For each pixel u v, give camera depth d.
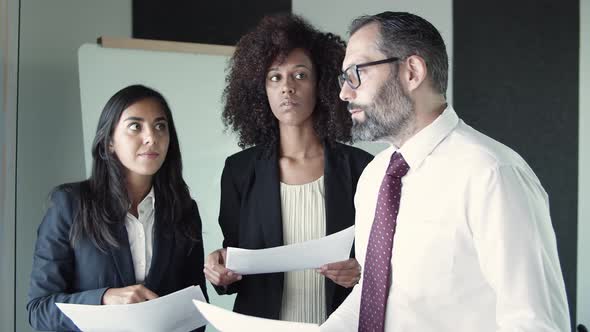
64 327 1.54
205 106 2.63
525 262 1.08
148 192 1.73
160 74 2.57
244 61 1.88
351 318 1.43
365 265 1.35
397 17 1.30
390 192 1.30
